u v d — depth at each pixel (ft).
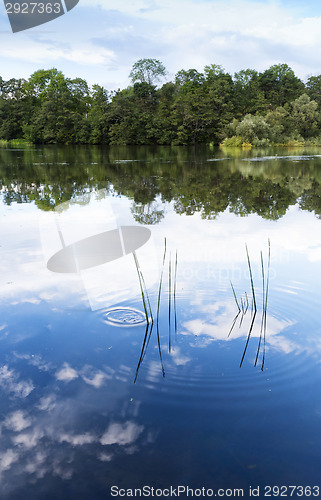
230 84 156.76
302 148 111.65
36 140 156.15
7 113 168.96
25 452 6.16
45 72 189.37
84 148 116.37
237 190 32.76
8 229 18.70
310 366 8.06
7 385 7.68
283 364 8.15
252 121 124.06
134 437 6.39
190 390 7.43
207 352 8.63
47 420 6.79
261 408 6.95
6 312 10.45
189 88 164.66
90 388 7.55
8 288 11.89
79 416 6.87
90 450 6.18
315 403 7.05
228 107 146.82
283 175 43.09
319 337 9.12
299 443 6.23
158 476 5.71
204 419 6.73
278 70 182.09
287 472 5.75
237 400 7.14
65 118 146.51
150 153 88.79
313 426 6.55
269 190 32.63
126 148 115.85
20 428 6.63
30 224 19.58
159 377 7.80
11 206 25.35
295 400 7.14
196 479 5.66
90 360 8.44
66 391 7.48
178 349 8.75
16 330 9.62
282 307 10.48
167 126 137.69
